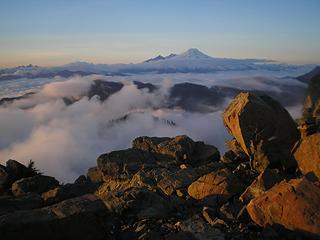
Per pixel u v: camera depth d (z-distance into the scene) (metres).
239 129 15.51
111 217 11.23
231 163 17.16
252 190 12.39
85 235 9.77
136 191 12.73
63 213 10.06
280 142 15.10
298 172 13.85
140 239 9.80
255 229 10.10
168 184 15.22
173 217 11.74
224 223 10.44
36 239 9.21
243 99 16.08
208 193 13.49
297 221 9.49
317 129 14.45
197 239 9.39
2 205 14.34
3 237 8.96
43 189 19.34
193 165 21.08
